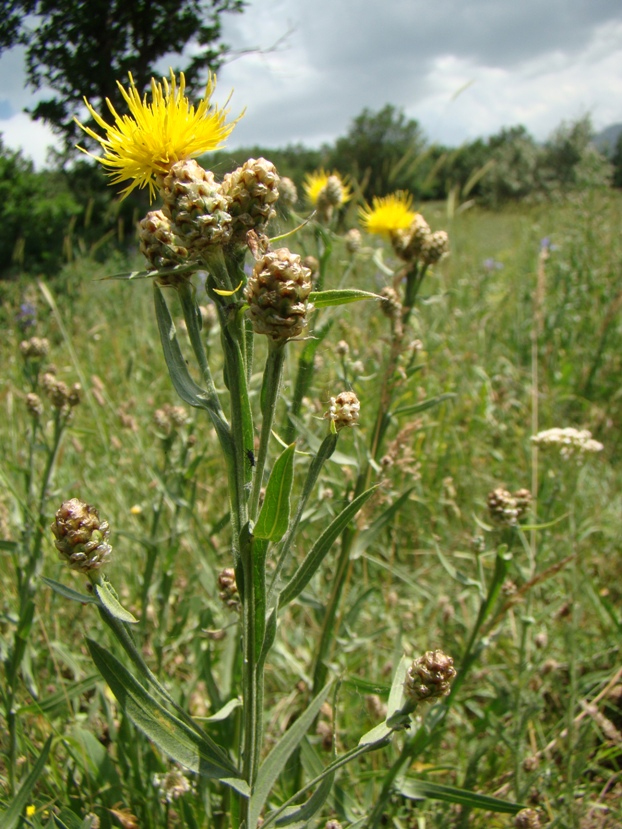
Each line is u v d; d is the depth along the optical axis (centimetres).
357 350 47
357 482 30
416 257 33
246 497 18
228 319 17
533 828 26
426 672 18
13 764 25
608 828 28
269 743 31
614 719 35
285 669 37
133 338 72
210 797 29
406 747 25
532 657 36
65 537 17
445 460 54
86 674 34
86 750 27
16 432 50
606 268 87
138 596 39
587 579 40
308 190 45
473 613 41
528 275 91
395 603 39
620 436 61
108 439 52
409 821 30
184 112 19
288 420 25
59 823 21
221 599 25
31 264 155
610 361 72
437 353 68
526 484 51
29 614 26
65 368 66
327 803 25
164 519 43
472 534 45
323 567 42
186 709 31
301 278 16
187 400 18
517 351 76
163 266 18
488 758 31
